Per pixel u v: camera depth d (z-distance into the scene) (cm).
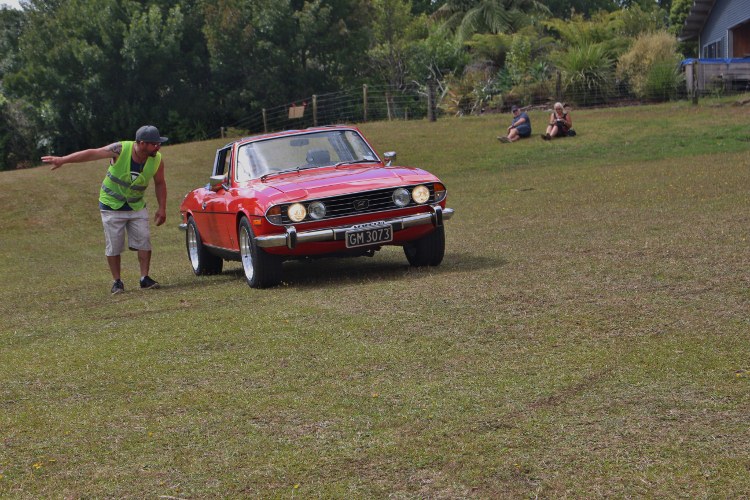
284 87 4712
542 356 499
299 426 414
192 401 468
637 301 616
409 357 521
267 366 528
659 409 398
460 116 3356
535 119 2881
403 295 715
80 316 778
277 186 831
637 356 481
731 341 494
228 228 905
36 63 4800
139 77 4778
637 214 1139
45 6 5400
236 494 343
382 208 818
